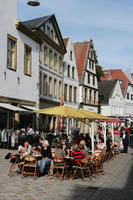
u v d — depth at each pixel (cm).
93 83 5119
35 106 2556
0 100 1983
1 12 2000
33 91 2527
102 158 1191
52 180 989
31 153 1123
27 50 2461
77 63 4722
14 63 2202
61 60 3703
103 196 770
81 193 804
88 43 4894
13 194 760
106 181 1002
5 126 2077
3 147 1997
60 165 1015
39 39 2631
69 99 4078
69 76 4059
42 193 788
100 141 1652
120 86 7669
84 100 4638
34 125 2538
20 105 2244
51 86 3334
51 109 1653
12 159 1040
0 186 852
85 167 1027
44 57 3116
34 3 1942
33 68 2541
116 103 6875
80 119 1920
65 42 4081
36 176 1049
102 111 6562
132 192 832
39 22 2964
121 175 1141
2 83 2019
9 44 2145
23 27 2286
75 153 1052
